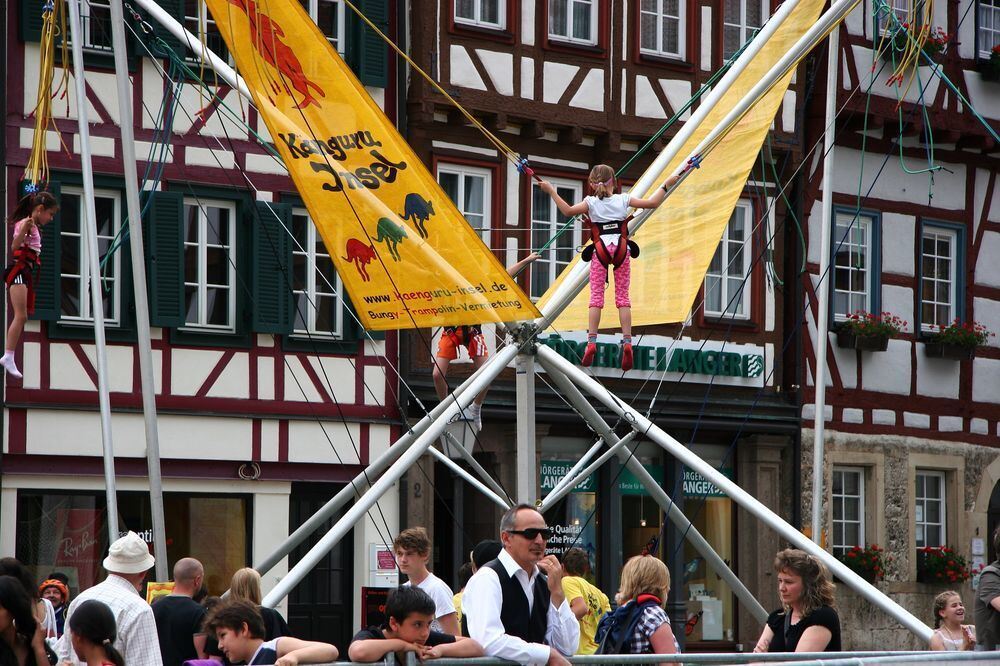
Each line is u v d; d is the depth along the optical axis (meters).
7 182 39.16
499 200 45.78
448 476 45.41
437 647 15.45
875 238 54.53
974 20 56.44
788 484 51.69
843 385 53.38
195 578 20.39
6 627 16.69
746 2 50.94
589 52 47.38
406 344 44.12
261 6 21.86
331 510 25.91
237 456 41.81
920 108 54.38
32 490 39.00
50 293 39.31
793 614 18.78
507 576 16.53
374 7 43.94
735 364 50.38
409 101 44.31
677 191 28.47
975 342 56.19
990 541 57.44
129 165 24.38
